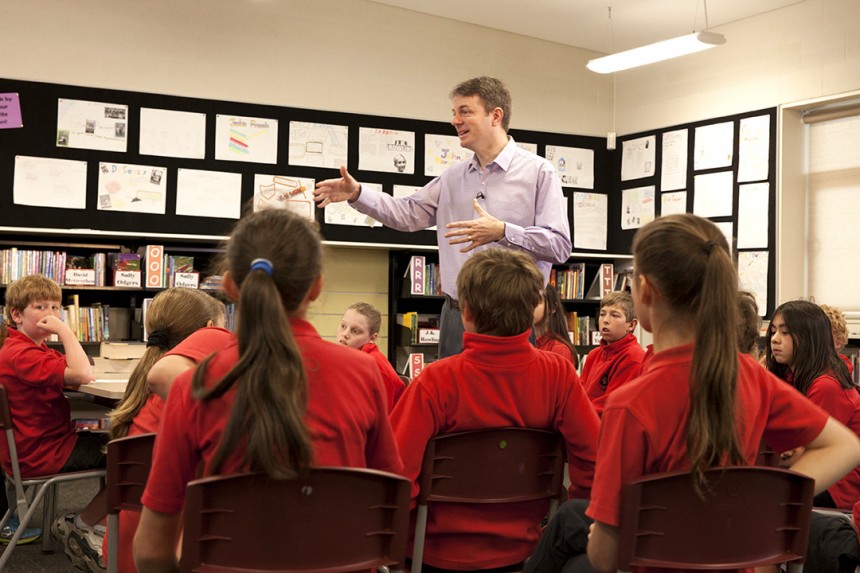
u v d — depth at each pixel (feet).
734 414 4.54
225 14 21.15
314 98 22.12
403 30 23.25
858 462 5.03
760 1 21.86
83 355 11.44
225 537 4.21
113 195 19.83
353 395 4.67
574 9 23.00
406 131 23.11
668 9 22.76
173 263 19.71
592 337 24.82
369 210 10.41
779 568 6.19
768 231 22.21
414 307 23.04
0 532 12.80
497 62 24.57
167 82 20.49
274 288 4.31
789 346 9.92
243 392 4.15
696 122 23.99
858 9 20.52
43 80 19.21
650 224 4.94
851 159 21.40
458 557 6.68
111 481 6.22
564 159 25.40
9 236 18.99
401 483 4.53
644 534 4.47
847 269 21.48
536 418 6.75
